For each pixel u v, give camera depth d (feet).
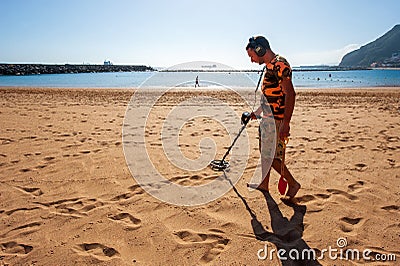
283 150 10.92
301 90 83.05
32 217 10.36
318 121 28.84
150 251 8.61
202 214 10.61
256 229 9.66
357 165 15.43
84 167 15.20
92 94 65.57
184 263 8.11
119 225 9.91
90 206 11.16
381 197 11.75
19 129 24.30
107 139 21.03
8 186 12.85
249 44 10.68
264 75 10.80
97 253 8.52
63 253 8.47
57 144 19.56
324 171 14.56
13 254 8.43
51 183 13.20
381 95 61.26
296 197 11.78
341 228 9.71
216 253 8.51
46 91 74.74
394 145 19.24
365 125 26.35
